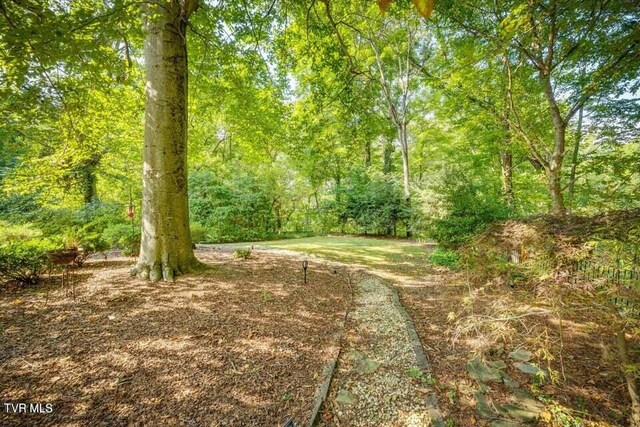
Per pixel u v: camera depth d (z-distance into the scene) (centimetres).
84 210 1006
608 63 530
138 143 956
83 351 263
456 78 757
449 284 512
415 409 227
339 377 265
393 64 1367
